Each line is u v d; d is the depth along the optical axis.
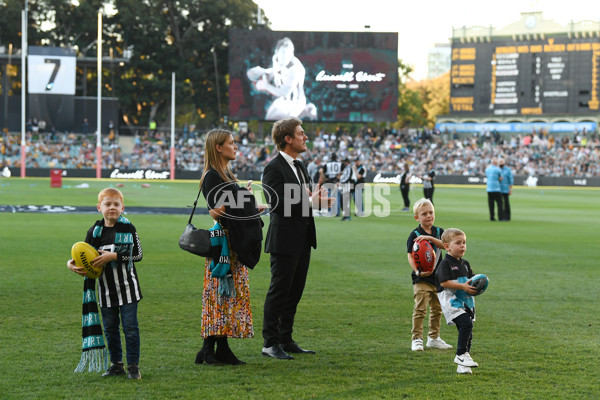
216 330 6.64
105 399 5.67
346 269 13.02
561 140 65.31
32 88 63.41
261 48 58.72
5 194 34.62
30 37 77.75
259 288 11.02
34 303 9.49
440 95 106.44
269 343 7.12
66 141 62.44
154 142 66.38
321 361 6.93
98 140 56.50
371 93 59.19
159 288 10.78
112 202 6.24
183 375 6.39
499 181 24.34
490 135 67.38
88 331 6.26
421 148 67.12
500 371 6.56
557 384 6.16
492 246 16.83
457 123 68.12
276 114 59.22
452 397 5.78
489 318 8.94
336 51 58.84
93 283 6.33
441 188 53.56
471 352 7.26
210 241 6.60
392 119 59.41
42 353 7.06
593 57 63.38
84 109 66.12
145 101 77.25
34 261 13.33
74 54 64.19
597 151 62.81
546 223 23.66
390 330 8.27
